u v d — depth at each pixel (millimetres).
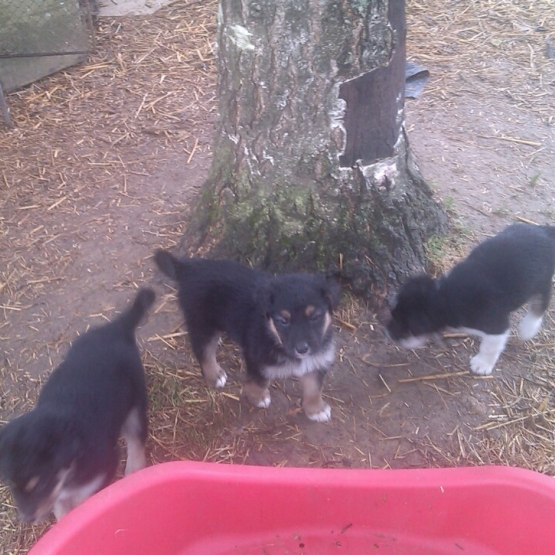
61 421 825
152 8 2295
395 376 1151
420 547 911
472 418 1087
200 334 1087
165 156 1673
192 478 858
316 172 1175
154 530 858
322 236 1219
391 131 1186
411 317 1121
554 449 1044
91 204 1511
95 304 1269
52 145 1708
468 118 1830
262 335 997
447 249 1339
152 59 2064
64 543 763
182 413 1089
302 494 885
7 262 1356
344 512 905
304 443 1056
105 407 885
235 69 1133
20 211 1490
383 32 1070
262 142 1170
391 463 1028
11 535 937
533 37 2188
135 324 1019
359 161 1184
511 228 1170
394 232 1246
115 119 1810
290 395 1132
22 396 1108
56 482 802
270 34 1065
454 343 1210
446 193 1525
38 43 1938
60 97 1901
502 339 1110
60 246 1396
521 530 862
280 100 1117
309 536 921
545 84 1978
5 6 1855
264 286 987
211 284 1056
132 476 838
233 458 1033
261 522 911
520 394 1123
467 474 872
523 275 1084
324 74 1085
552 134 1773
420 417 1088
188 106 1864
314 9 1028
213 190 1289
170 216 1473
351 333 1215
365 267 1238
